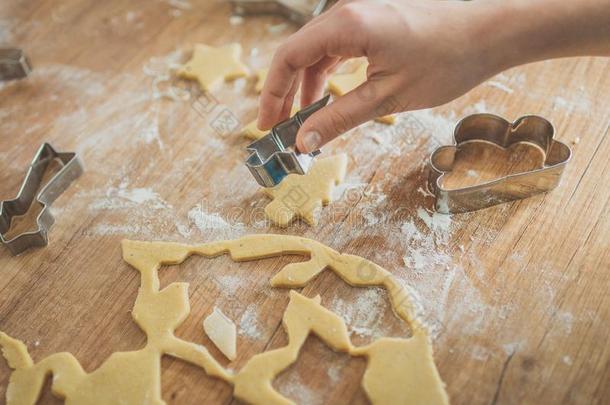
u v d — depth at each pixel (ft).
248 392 1.15
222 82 1.55
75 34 1.66
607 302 1.21
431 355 1.17
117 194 1.40
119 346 1.23
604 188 1.33
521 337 1.19
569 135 1.41
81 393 1.17
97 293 1.28
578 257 1.26
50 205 1.39
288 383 1.17
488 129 1.40
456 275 1.25
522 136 1.40
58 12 1.70
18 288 1.30
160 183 1.41
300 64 1.23
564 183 1.34
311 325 1.21
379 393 1.14
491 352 1.18
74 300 1.28
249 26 1.65
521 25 1.15
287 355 1.18
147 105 1.53
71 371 1.19
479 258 1.27
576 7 1.15
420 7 1.18
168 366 1.20
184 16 1.68
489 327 1.20
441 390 1.14
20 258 1.33
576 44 1.18
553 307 1.21
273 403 1.14
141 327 1.23
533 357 1.17
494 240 1.28
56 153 1.44
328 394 1.16
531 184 1.30
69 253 1.33
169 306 1.25
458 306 1.22
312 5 1.62
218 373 1.18
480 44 1.16
